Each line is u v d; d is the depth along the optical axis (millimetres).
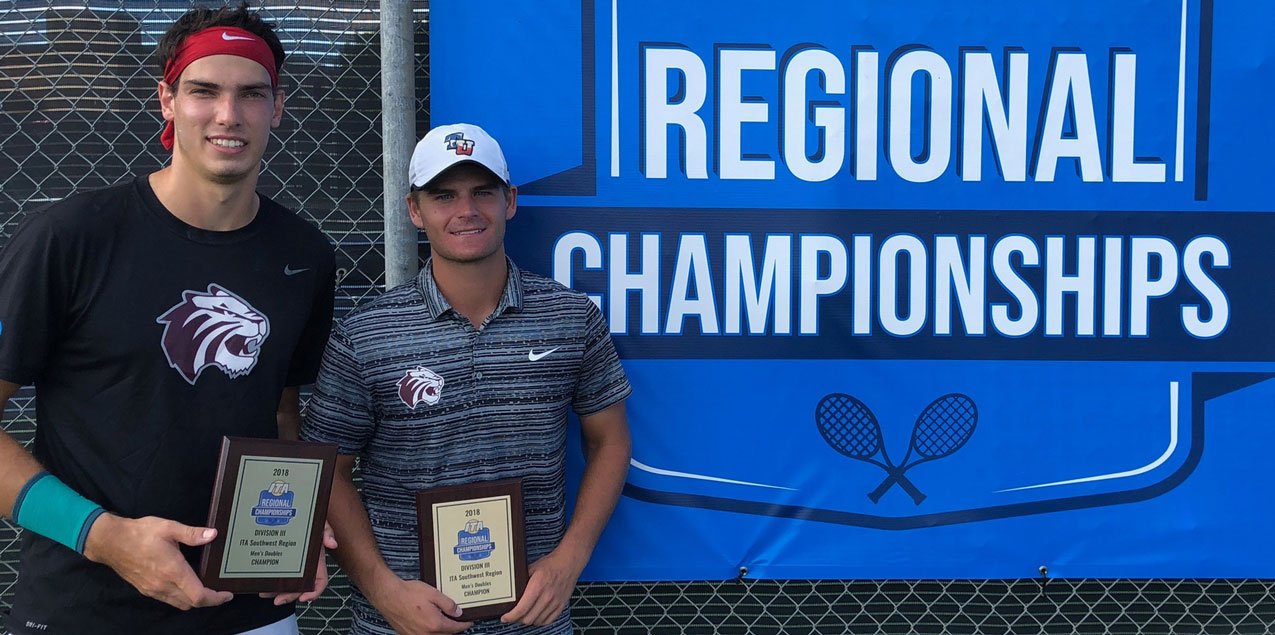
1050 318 1967
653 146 1921
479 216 1511
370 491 1569
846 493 1957
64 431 1299
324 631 2049
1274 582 2123
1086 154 1961
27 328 1230
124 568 1222
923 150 1952
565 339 1569
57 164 1937
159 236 1311
